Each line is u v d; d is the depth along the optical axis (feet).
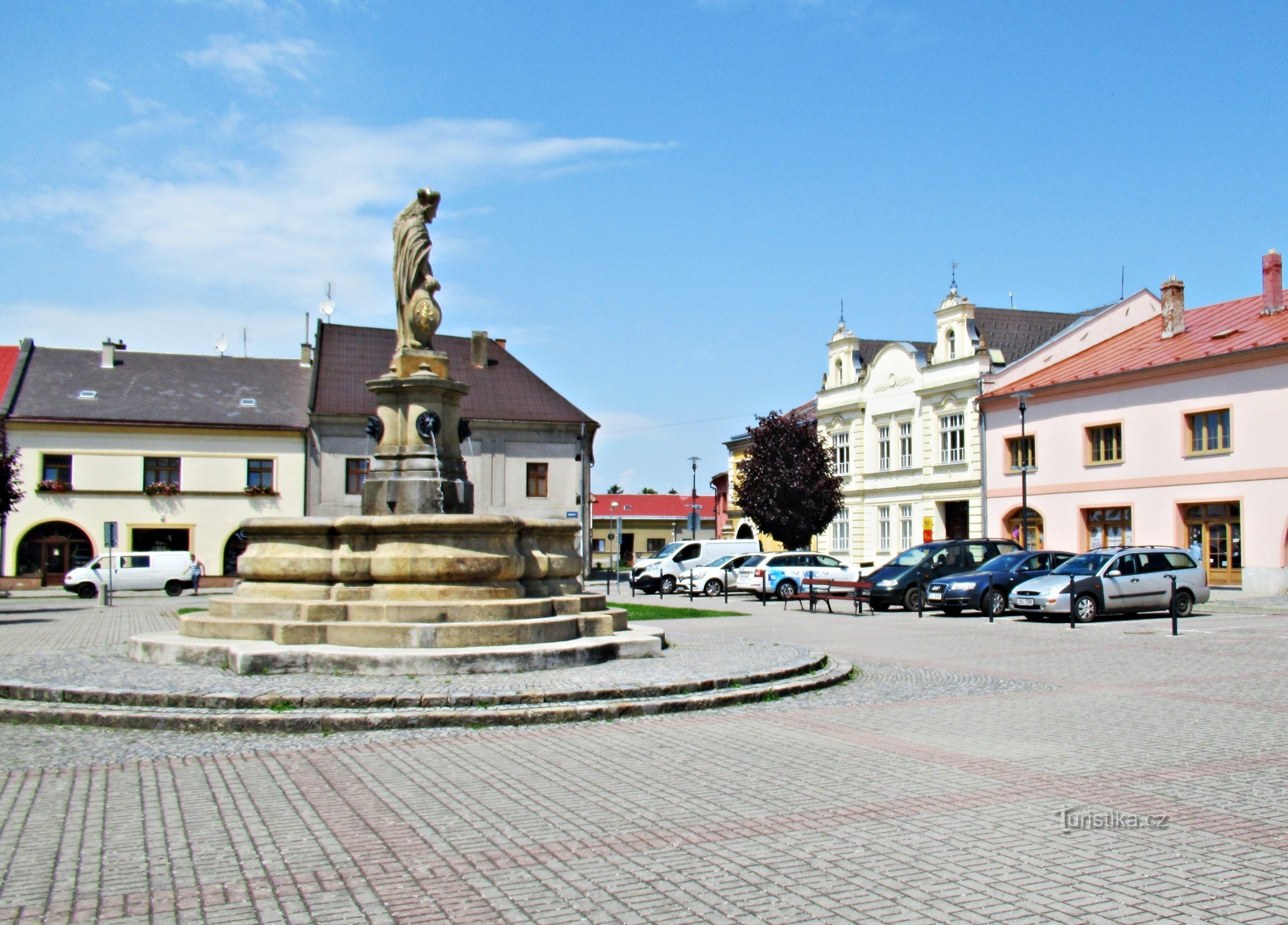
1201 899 17.22
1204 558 109.70
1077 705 36.81
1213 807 22.93
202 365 169.48
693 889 17.87
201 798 24.36
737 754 28.84
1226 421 107.55
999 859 19.36
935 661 51.03
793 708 36.88
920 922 16.33
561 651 42.32
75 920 16.63
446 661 39.86
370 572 45.14
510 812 22.91
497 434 165.89
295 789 25.22
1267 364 102.89
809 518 142.41
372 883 18.33
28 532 149.89
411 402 52.70
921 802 23.47
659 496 308.40
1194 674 45.03
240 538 156.66
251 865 19.31
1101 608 76.79
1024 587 79.00
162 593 138.92
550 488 167.63
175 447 154.71
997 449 132.46
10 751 29.84
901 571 93.04
